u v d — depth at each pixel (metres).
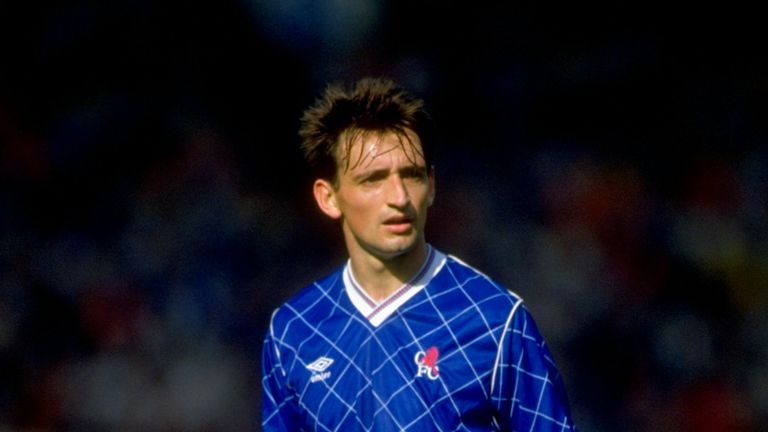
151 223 24.30
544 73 29.27
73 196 24.78
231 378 22.83
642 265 26.16
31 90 26.17
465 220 25.83
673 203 27.78
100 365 22.44
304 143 9.35
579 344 24.73
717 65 30.17
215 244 24.08
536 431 8.95
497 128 28.28
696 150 28.89
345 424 9.09
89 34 26.91
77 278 23.22
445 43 28.84
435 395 8.91
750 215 27.81
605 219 26.56
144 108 26.34
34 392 22.06
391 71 28.09
